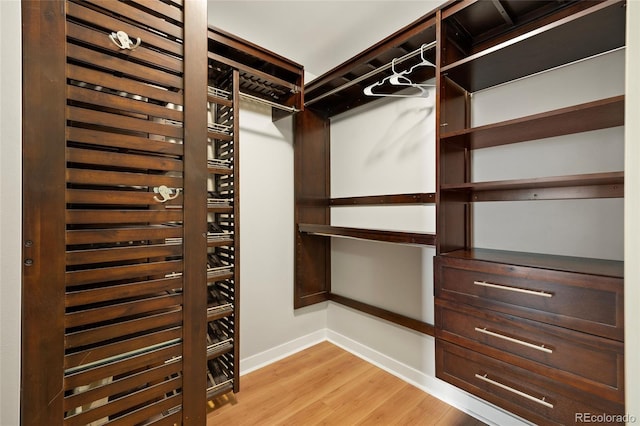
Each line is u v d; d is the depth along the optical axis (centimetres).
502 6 126
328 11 158
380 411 159
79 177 60
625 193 61
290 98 198
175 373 72
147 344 68
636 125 60
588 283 90
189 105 73
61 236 57
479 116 153
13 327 52
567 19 98
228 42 156
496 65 127
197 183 74
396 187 197
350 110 229
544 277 99
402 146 194
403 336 192
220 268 156
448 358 124
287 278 225
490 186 121
